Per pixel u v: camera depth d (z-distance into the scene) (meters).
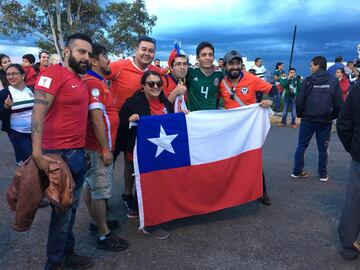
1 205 4.87
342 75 12.15
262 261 3.51
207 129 4.16
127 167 4.49
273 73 14.59
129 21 27.16
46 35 27.22
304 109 5.94
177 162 4.01
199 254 3.64
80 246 3.77
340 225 3.61
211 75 4.78
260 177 4.57
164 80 4.55
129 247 3.76
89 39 2.96
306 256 3.62
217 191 4.30
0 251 3.65
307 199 5.22
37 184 2.71
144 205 3.85
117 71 4.28
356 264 3.48
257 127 4.54
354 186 3.46
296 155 6.16
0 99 4.84
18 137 4.98
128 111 4.05
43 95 2.71
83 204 4.93
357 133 3.34
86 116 3.06
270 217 4.57
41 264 3.42
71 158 2.95
